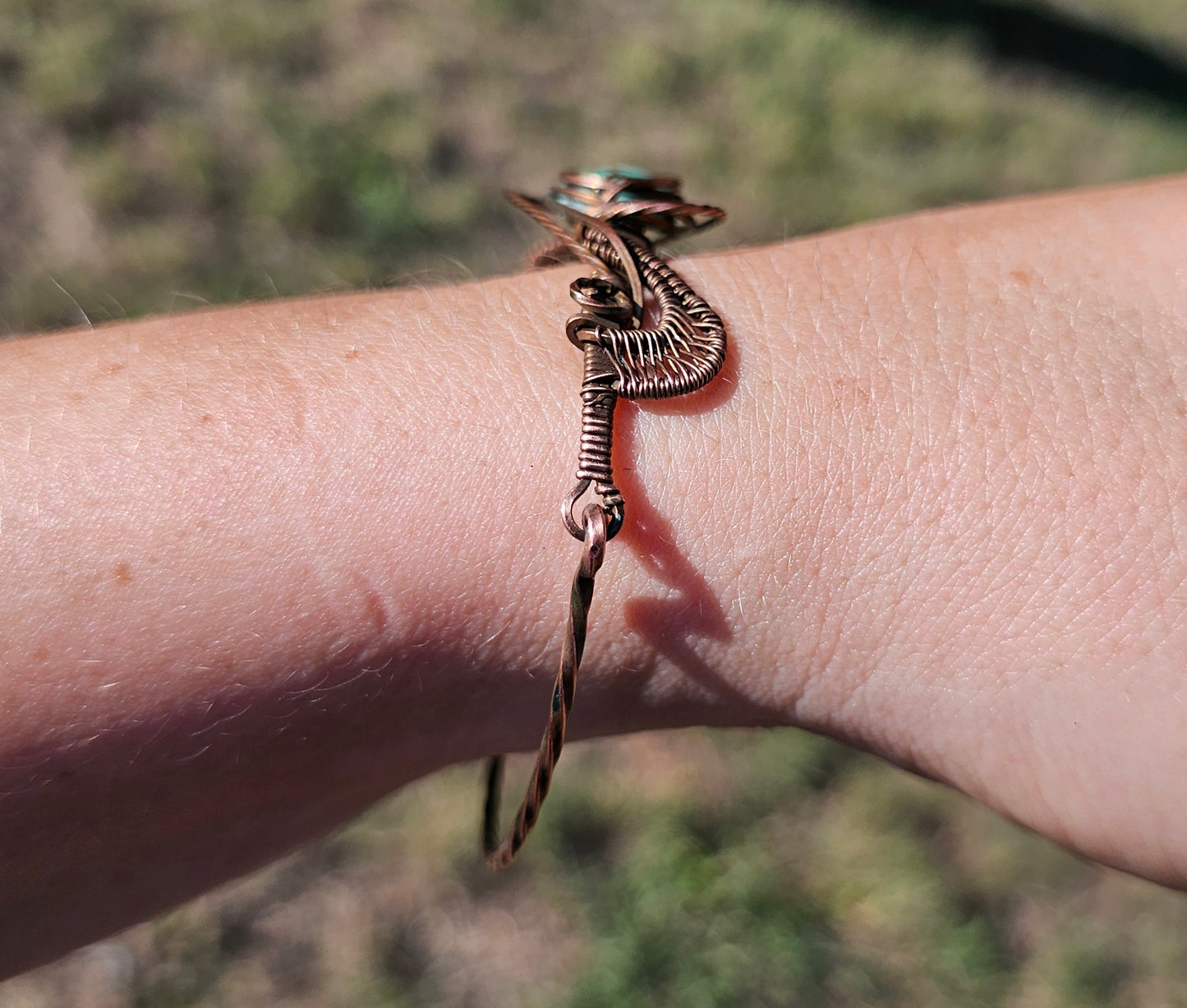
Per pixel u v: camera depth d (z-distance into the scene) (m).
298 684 0.10
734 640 0.11
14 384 0.10
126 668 0.09
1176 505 0.11
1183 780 0.10
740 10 0.45
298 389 0.11
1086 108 0.48
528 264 0.14
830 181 0.40
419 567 0.10
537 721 0.11
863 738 0.12
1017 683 0.11
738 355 0.12
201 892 0.11
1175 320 0.12
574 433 0.11
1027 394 0.11
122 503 0.10
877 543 0.11
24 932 0.10
